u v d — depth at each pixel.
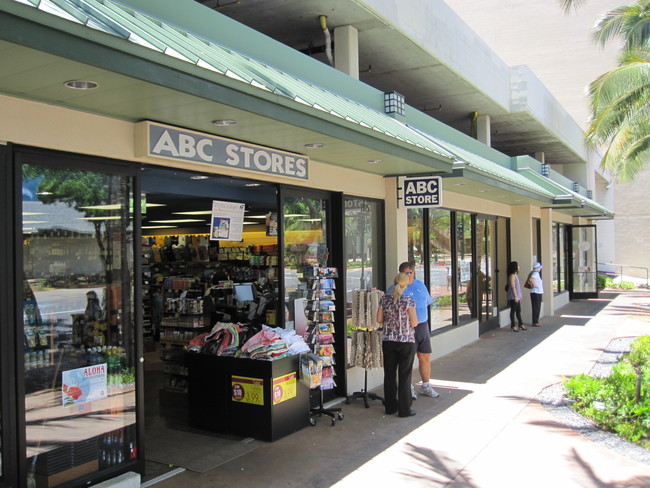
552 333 14.29
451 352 11.78
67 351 4.61
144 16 4.71
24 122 4.15
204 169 5.70
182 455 5.97
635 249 39.66
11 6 2.74
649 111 14.24
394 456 5.91
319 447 6.19
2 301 4.11
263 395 6.39
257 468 5.61
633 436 6.27
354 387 8.32
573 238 24.66
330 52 9.74
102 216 4.89
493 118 17.17
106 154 4.74
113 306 4.95
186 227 15.58
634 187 39.66
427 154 7.66
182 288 9.68
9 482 4.12
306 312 7.57
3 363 4.11
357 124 5.83
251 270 9.58
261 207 11.02
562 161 27.14
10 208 4.16
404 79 12.90
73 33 3.06
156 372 10.21
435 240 11.48
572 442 6.27
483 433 6.60
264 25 9.80
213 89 4.06
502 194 12.67
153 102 4.34
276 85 4.93
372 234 9.13
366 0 8.89
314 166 7.42
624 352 11.41
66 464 4.57
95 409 4.80
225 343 6.69
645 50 14.05
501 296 16.81
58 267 4.55
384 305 7.36
